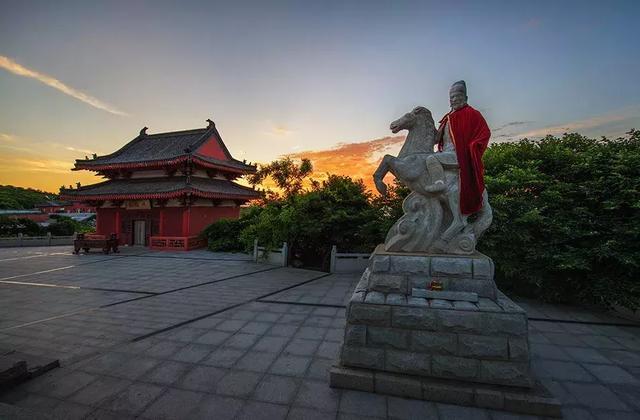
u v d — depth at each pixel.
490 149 12.51
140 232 29.38
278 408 4.46
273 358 6.04
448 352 4.66
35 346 6.60
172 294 11.17
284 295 10.98
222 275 14.93
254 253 19.52
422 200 5.86
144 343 6.76
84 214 68.94
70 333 7.35
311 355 6.17
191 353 6.27
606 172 9.95
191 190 25.52
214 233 26.27
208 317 8.54
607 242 8.78
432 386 4.54
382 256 5.49
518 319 4.52
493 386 4.52
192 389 4.96
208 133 32.19
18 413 4.19
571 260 8.99
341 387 4.90
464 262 5.21
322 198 18.48
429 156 5.70
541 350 6.61
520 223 10.23
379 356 4.88
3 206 68.69
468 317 4.63
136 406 4.52
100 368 5.64
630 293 8.61
